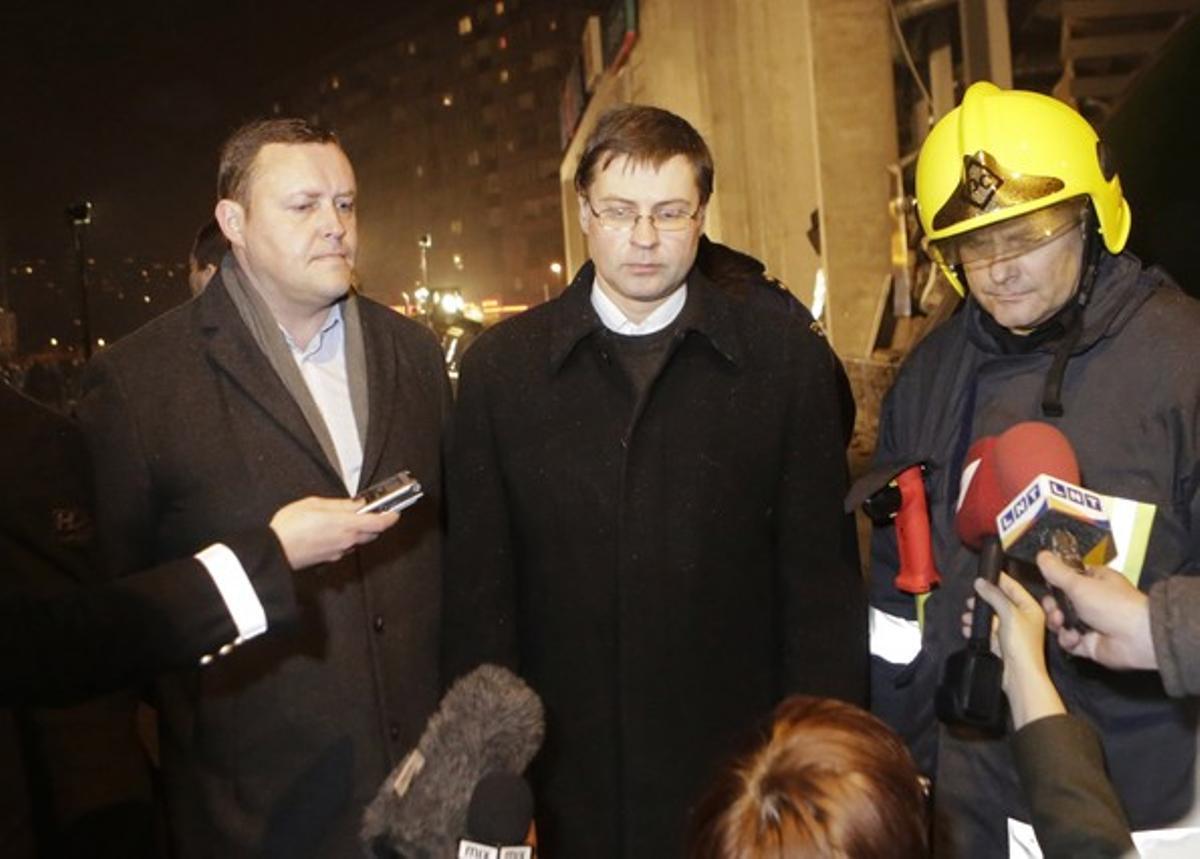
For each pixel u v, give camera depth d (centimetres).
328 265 233
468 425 241
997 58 1434
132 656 180
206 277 355
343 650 236
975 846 212
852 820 119
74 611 178
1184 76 302
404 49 9788
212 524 232
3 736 195
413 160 9812
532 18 8475
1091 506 170
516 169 8788
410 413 251
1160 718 197
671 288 225
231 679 231
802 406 234
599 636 233
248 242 234
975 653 178
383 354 250
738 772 126
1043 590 198
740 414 231
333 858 232
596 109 3944
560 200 8488
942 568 218
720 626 232
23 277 7750
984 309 218
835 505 234
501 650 238
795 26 1952
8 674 175
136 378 234
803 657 230
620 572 230
